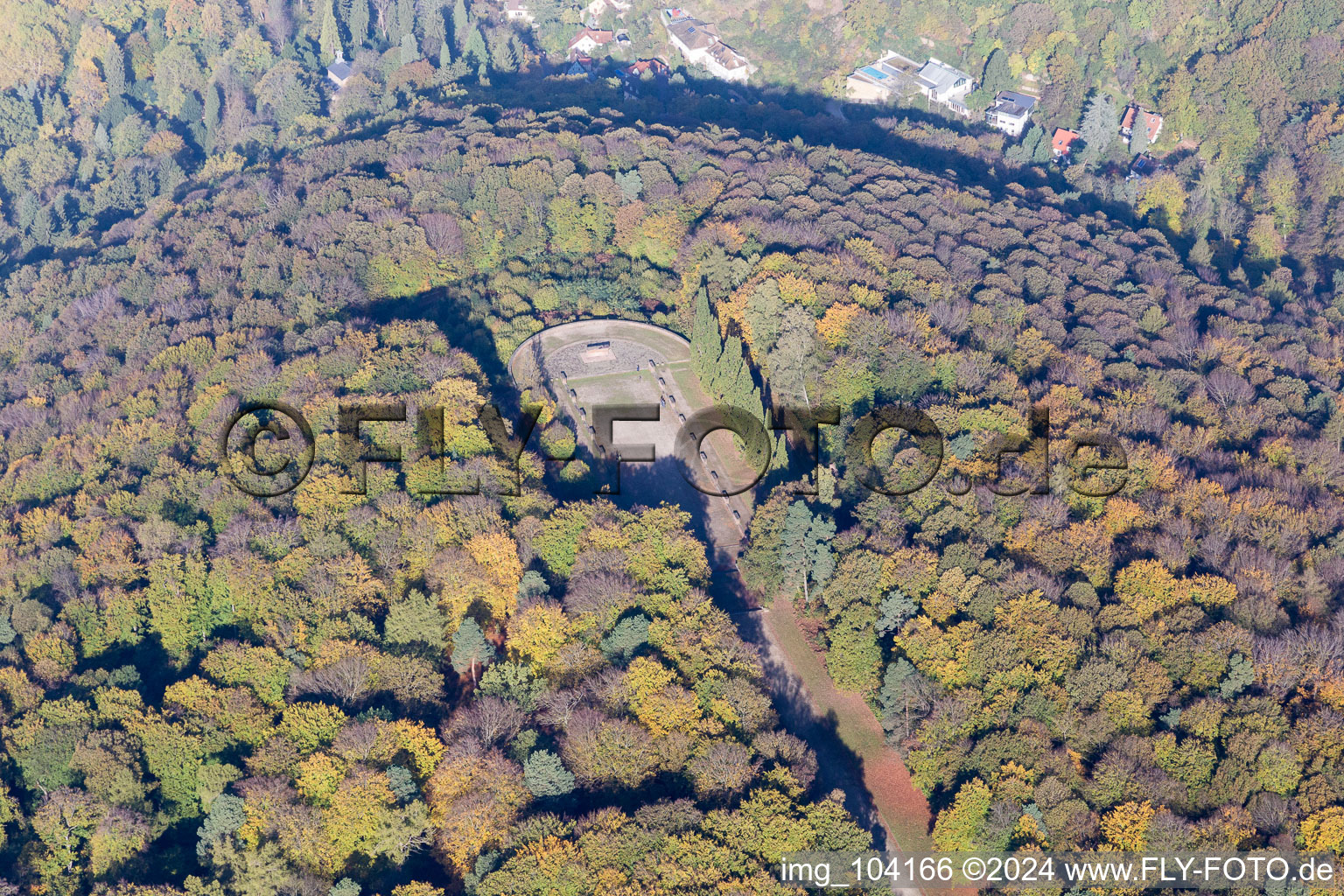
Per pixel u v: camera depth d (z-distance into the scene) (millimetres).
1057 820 148250
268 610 179125
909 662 168250
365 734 157750
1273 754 154125
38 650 183125
